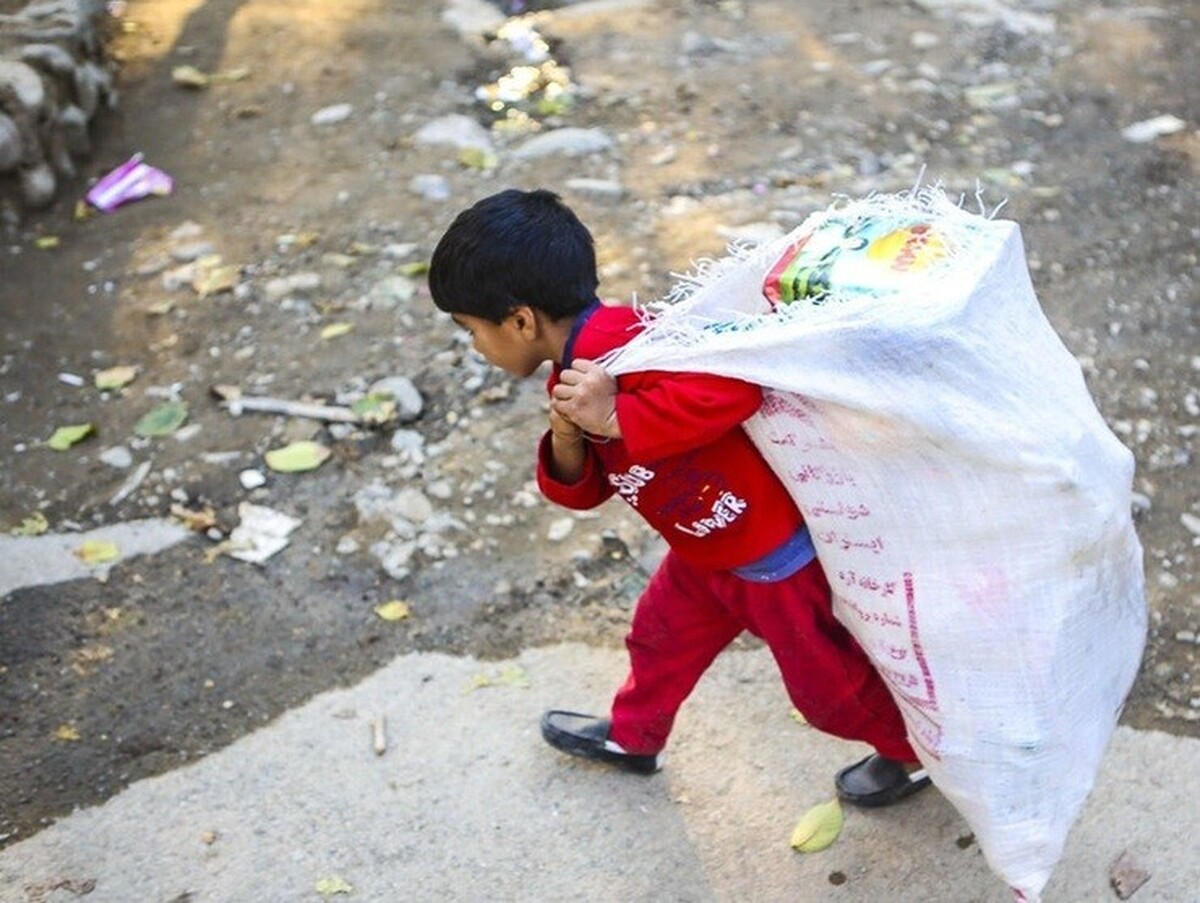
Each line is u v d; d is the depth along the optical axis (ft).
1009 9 18.95
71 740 9.77
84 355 13.37
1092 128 16.39
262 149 16.38
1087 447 6.92
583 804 9.18
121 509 11.67
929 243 6.85
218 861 8.93
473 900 8.64
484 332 7.28
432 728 9.76
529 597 10.79
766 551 7.45
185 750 9.68
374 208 15.24
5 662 10.36
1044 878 7.58
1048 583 7.02
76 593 10.89
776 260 7.16
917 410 6.61
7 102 14.92
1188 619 10.37
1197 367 12.75
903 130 16.39
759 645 10.25
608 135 16.46
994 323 6.75
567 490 7.61
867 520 7.04
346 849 8.96
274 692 10.10
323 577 11.00
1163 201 15.10
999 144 16.14
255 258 14.53
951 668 7.24
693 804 9.16
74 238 14.99
